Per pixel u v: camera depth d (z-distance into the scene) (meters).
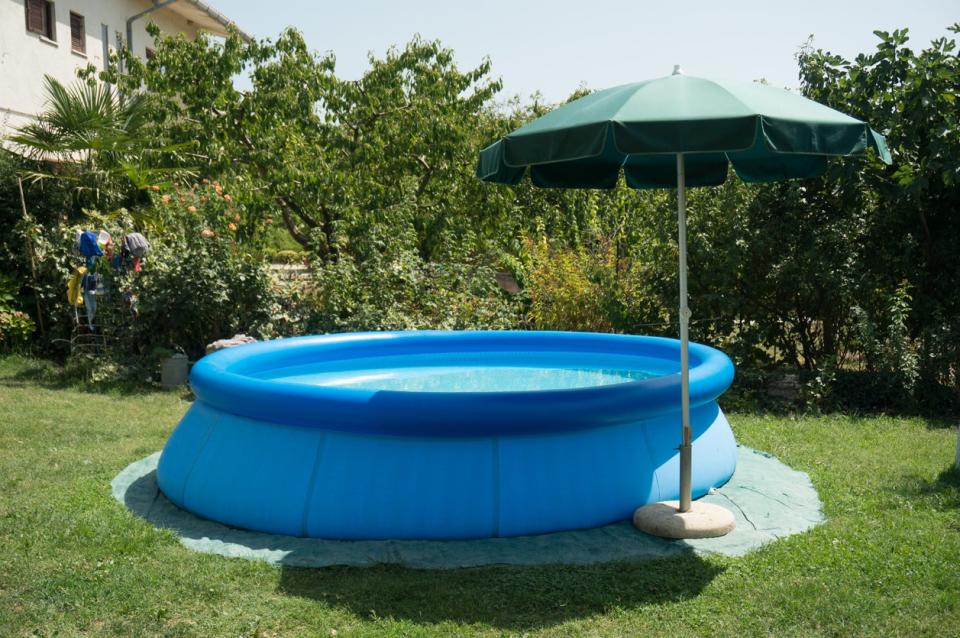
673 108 4.11
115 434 7.97
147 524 5.19
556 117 4.49
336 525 4.93
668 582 4.35
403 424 4.87
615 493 5.22
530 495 4.99
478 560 4.61
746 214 10.19
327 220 15.56
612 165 6.26
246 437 5.34
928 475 6.40
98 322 11.34
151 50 21.42
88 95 14.61
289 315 11.25
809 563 4.56
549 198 15.90
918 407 9.22
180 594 4.19
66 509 5.43
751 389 9.73
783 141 4.07
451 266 11.96
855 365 10.48
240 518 5.18
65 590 4.18
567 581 4.35
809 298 10.25
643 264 11.13
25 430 7.94
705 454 5.91
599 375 7.86
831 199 10.27
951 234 9.98
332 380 7.60
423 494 4.91
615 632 3.85
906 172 9.41
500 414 4.90
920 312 9.91
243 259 11.38
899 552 4.72
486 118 18.34
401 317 11.27
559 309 11.71
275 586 4.32
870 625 3.88
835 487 6.04
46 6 16.55
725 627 3.89
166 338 11.38
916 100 9.30
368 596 4.19
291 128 15.61
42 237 12.23
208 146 15.22
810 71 10.27
